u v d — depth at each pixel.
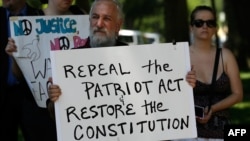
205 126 5.44
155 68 4.74
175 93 4.76
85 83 4.68
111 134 4.70
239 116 13.02
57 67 4.65
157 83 4.75
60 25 5.87
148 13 35.97
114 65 4.70
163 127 4.74
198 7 5.65
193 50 5.61
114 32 4.83
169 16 15.76
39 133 6.02
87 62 4.68
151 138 4.74
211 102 5.46
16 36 5.71
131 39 16.64
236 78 5.54
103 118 4.69
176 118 4.75
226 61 5.55
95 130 4.68
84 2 10.35
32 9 6.09
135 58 4.73
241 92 5.54
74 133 4.66
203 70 5.53
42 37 5.80
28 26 5.76
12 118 6.17
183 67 4.77
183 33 15.59
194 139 5.41
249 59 23.03
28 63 5.75
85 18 5.93
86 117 4.67
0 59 5.96
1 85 5.98
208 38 5.56
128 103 4.71
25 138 6.21
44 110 5.99
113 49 4.70
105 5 4.76
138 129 4.72
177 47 4.76
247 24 21.70
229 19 22.86
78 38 5.91
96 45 4.80
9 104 6.08
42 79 5.77
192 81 4.74
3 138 6.20
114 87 4.70
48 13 5.96
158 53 4.75
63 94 4.65
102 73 4.70
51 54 4.64
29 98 5.90
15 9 6.03
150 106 4.73
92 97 4.68
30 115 6.03
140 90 4.73
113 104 4.70
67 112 4.66
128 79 4.72
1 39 5.95
